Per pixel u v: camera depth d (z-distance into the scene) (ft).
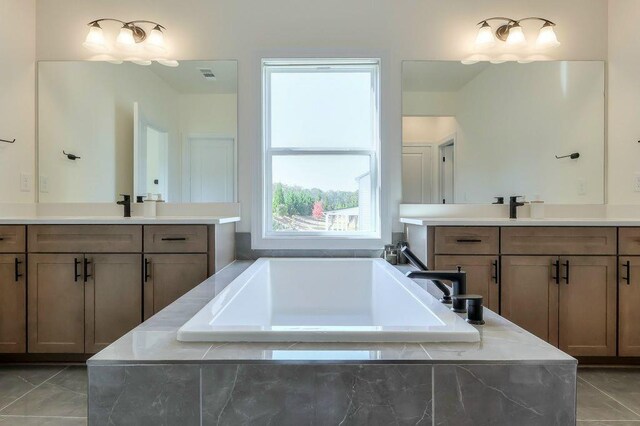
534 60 8.43
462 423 2.67
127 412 2.65
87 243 6.68
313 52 8.26
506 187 8.46
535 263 6.65
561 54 8.43
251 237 8.30
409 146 8.39
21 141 8.04
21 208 8.05
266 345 2.90
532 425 2.65
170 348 2.83
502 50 8.42
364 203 8.55
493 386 2.66
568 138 8.45
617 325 6.59
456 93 8.41
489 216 8.44
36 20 8.36
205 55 8.36
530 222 6.66
